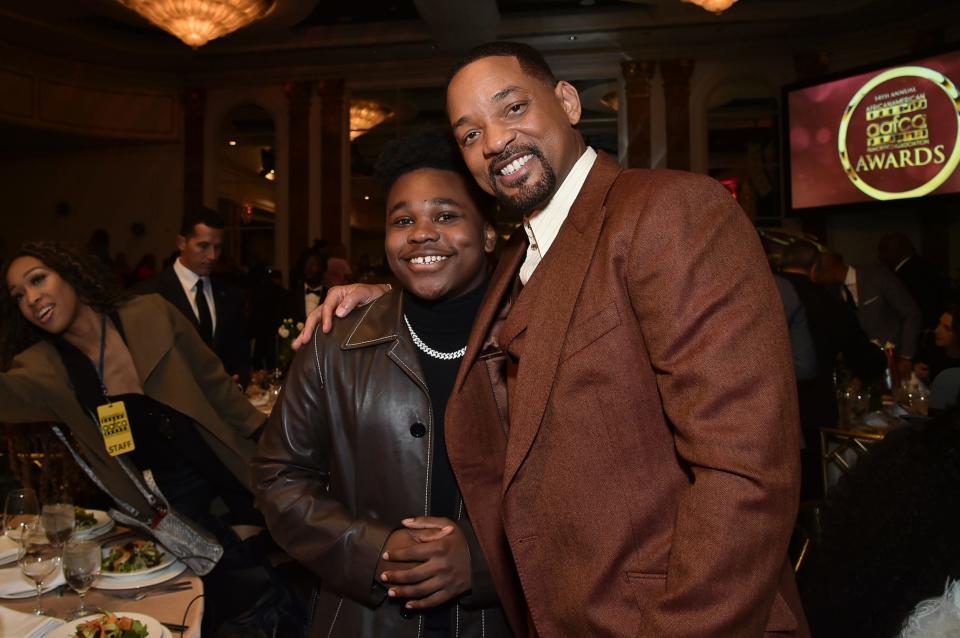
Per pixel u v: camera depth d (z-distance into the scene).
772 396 0.73
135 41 8.96
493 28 8.09
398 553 1.08
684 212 0.82
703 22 8.03
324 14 8.41
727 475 0.72
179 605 1.30
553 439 0.89
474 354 1.10
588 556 0.86
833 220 8.45
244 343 3.61
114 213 10.07
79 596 1.30
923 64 6.97
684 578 0.71
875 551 0.90
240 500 1.90
